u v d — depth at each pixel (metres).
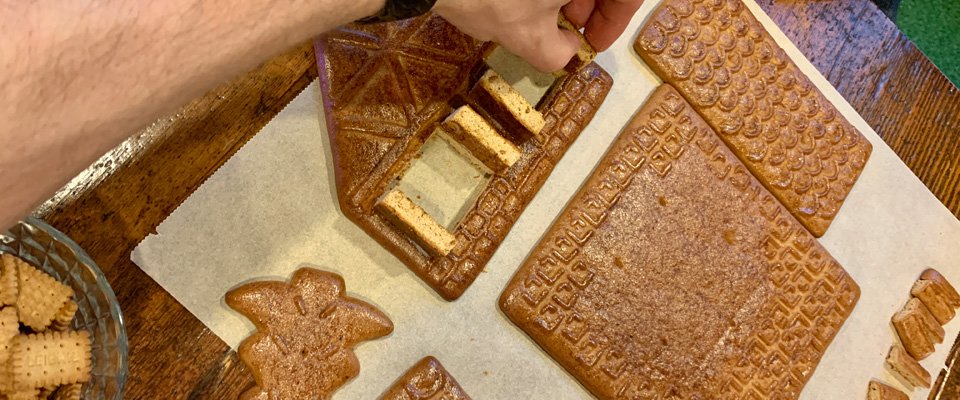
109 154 0.29
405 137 0.32
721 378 0.35
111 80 0.13
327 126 0.31
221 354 0.29
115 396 0.24
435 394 0.31
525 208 0.33
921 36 0.55
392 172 0.31
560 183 0.34
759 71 0.37
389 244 0.31
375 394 0.31
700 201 0.35
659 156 0.35
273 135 0.31
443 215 0.32
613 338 0.33
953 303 0.39
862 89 0.40
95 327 0.26
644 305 0.34
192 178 0.30
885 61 0.41
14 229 0.25
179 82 0.15
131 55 0.13
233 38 0.15
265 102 0.31
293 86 0.31
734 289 0.35
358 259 0.31
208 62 0.15
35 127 0.13
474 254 0.32
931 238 0.40
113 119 0.14
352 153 0.31
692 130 0.36
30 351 0.23
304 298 0.30
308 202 0.31
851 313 0.38
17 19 0.12
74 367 0.24
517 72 0.34
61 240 0.24
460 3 0.22
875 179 0.40
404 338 0.31
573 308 0.33
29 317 0.23
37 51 0.12
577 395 0.34
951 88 0.42
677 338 0.34
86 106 0.13
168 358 0.28
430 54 0.32
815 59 0.40
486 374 0.32
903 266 0.39
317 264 0.31
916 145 0.41
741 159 0.37
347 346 0.30
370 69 0.31
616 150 0.34
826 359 0.37
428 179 0.33
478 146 0.31
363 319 0.31
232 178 0.30
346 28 0.31
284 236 0.30
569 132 0.34
